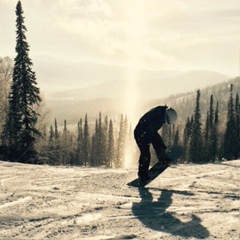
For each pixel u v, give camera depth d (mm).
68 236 2994
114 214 3793
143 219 3604
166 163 5754
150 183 5895
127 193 5000
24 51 27688
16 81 27781
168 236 3047
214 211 3967
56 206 4055
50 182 5844
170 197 4766
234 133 68625
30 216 3582
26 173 6965
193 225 3398
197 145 66562
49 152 31766
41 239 2906
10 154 26359
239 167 8273
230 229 3260
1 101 40031
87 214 3748
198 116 67375
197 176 6766
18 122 27375
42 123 44500
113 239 2930
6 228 3184
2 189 5121
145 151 5684
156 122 5668
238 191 5207
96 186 5492
